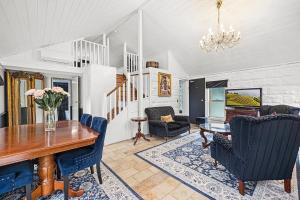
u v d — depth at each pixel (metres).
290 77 4.13
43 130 2.14
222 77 5.53
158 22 4.43
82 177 2.22
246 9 3.28
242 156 1.71
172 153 3.12
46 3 1.75
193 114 6.39
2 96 4.00
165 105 5.39
